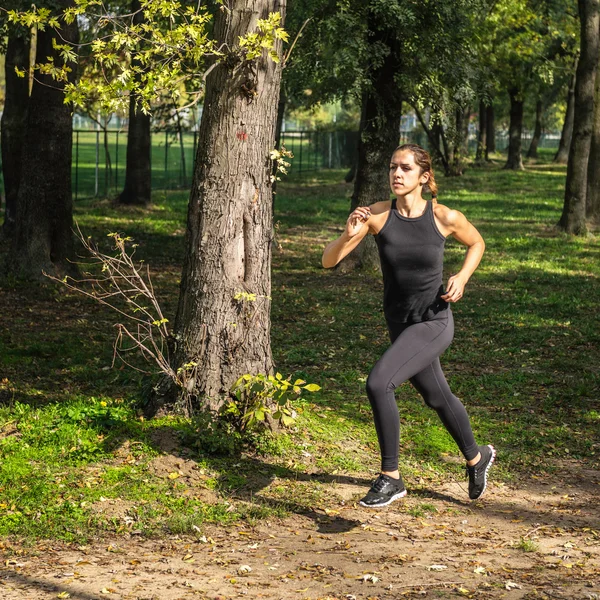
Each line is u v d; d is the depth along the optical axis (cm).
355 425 711
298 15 1401
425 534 502
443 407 495
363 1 1392
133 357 952
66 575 421
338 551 466
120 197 2520
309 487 568
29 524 485
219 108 599
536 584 416
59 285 1362
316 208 2802
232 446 595
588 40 2036
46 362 916
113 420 623
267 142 611
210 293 613
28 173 1378
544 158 6153
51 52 1325
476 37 1698
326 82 1466
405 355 456
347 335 1134
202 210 611
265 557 453
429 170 449
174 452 585
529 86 4288
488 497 583
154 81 573
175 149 6338
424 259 448
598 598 393
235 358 616
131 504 519
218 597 394
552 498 587
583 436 740
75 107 855
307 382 858
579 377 943
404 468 629
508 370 970
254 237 613
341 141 5125
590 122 2130
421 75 1488
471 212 2700
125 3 1798
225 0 596
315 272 1648
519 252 1933
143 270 1573
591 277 1650
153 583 412
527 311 1316
